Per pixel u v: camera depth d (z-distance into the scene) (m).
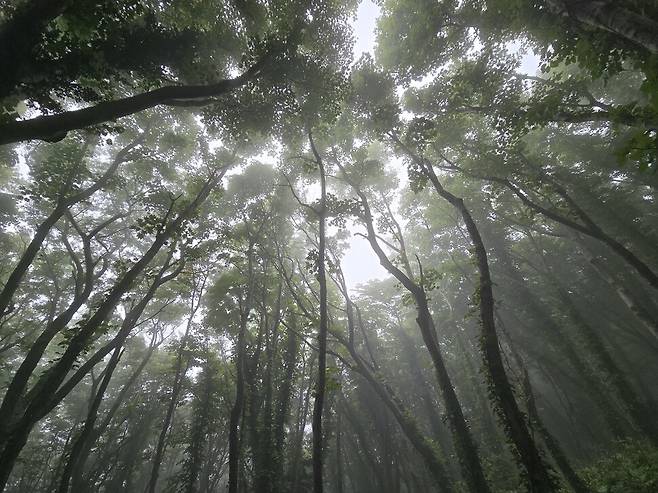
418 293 12.84
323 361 10.39
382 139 15.67
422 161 14.04
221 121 14.29
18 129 6.98
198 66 11.95
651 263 18.75
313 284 26.08
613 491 11.05
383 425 28.09
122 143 20.77
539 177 16.20
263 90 13.27
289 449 27.09
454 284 27.38
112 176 18.47
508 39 12.50
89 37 9.44
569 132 22.61
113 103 8.47
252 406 20.12
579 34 8.93
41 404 10.72
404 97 15.72
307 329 19.31
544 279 23.30
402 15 13.45
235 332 24.09
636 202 24.92
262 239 22.27
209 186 18.17
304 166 14.73
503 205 24.03
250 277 20.03
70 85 9.12
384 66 14.89
